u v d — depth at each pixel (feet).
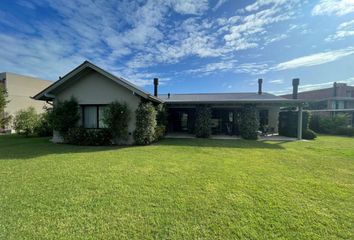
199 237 8.61
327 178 16.60
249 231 9.04
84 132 35.24
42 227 9.21
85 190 13.69
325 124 60.54
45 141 40.11
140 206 11.37
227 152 27.91
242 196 12.82
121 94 36.99
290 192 13.53
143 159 23.22
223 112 56.95
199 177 16.61
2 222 9.59
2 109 59.00
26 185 14.56
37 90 80.28
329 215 10.51
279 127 53.72
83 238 8.45
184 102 46.24
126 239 8.43
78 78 37.42
